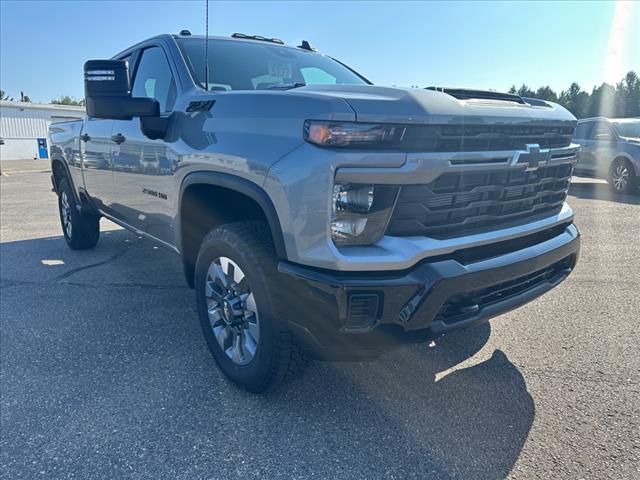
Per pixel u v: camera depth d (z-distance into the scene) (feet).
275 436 7.59
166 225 10.78
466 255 7.42
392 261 6.59
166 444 7.41
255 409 8.28
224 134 8.09
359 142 6.40
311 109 6.73
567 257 9.38
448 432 7.66
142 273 16.08
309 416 8.09
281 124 7.12
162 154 10.11
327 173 6.44
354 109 6.39
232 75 10.76
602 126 35.60
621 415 7.99
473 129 7.01
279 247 7.14
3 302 13.42
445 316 7.28
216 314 9.14
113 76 9.18
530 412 8.13
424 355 10.07
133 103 9.39
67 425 7.89
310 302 6.88
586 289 13.93
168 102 10.83
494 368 9.55
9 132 104.83
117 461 7.06
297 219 6.79
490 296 7.86
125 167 12.20
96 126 14.12
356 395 8.68
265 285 7.60
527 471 6.79
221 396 8.67
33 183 49.49
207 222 9.61
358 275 6.64
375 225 6.72
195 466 6.96
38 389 8.96
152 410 8.27
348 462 7.03
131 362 9.93
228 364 8.92
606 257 17.20
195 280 9.53
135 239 21.25
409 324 6.81
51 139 18.92
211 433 7.66
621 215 25.17
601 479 6.61
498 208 7.80
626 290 13.80
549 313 12.20
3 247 19.86
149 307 12.95
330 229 6.56
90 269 16.57
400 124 6.45
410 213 6.82
